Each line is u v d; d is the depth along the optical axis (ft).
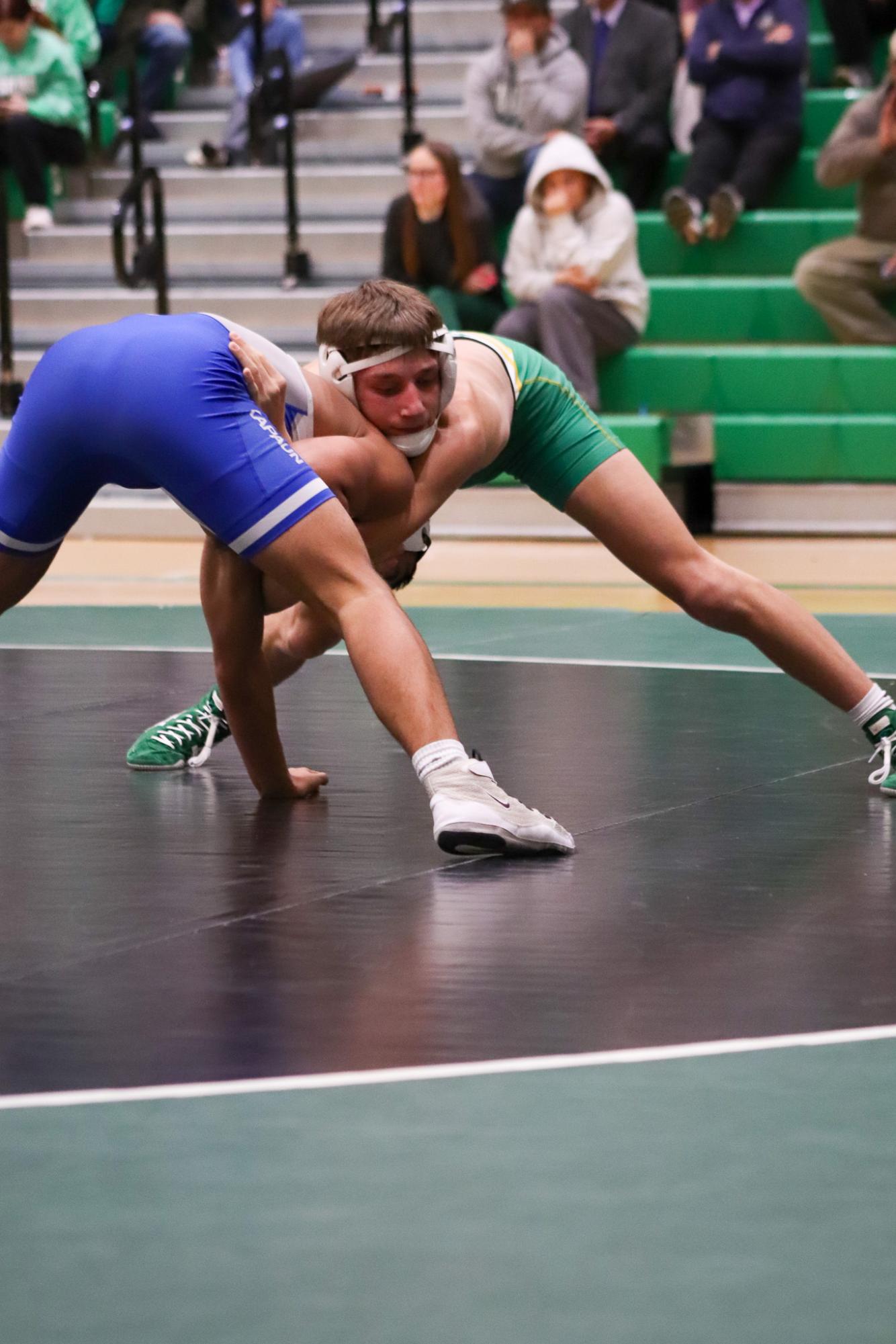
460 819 16.20
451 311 49.37
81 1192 9.48
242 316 55.01
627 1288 8.44
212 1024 12.05
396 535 17.43
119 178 60.85
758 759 21.20
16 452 17.26
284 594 17.83
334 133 60.70
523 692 26.11
